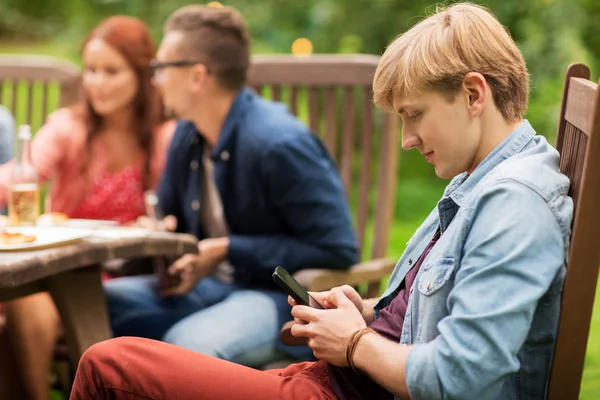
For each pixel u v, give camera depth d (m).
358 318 1.70
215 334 2.58
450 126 1.67
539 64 6.59
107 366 1.72
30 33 8.14
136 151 3.46
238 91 2.99
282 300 2.79
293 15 7.36
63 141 3.43
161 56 2.98
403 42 1.71
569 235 1.61
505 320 1.49
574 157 1.78
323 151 2.93
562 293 1.58
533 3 6.71
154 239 2.49
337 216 2.81
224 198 2.93
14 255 2.15
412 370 1.53
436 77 1.64
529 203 1.56
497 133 1.70
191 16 2.97
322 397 1.76
